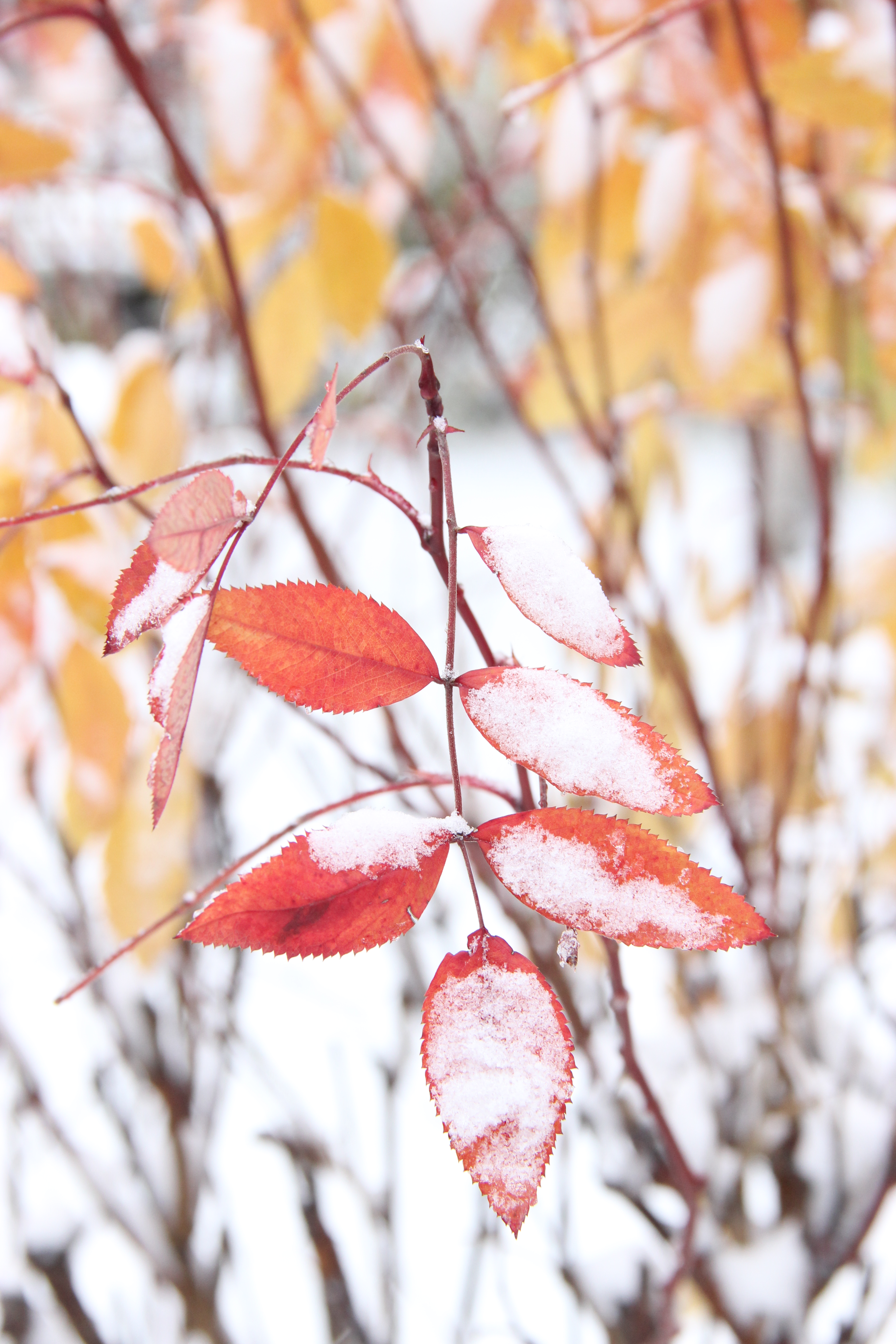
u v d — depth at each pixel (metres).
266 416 0.56
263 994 1.15
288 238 0.90
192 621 0.39
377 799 0.74
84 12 0.52
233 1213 0.95
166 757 0.38
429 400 0.41
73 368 0.93
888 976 1.01
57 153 0.64
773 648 0.88
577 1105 0.76
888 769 0.86
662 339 0.79
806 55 0.55
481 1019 0.39
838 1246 0.74
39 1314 0.82
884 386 0.78
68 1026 1.02
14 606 0.58
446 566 0.42
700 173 0.73
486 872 0.60
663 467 0.90
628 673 0.78
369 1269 0.87
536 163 0.88
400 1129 0.98
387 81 0.72
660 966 0.89
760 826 0.85
